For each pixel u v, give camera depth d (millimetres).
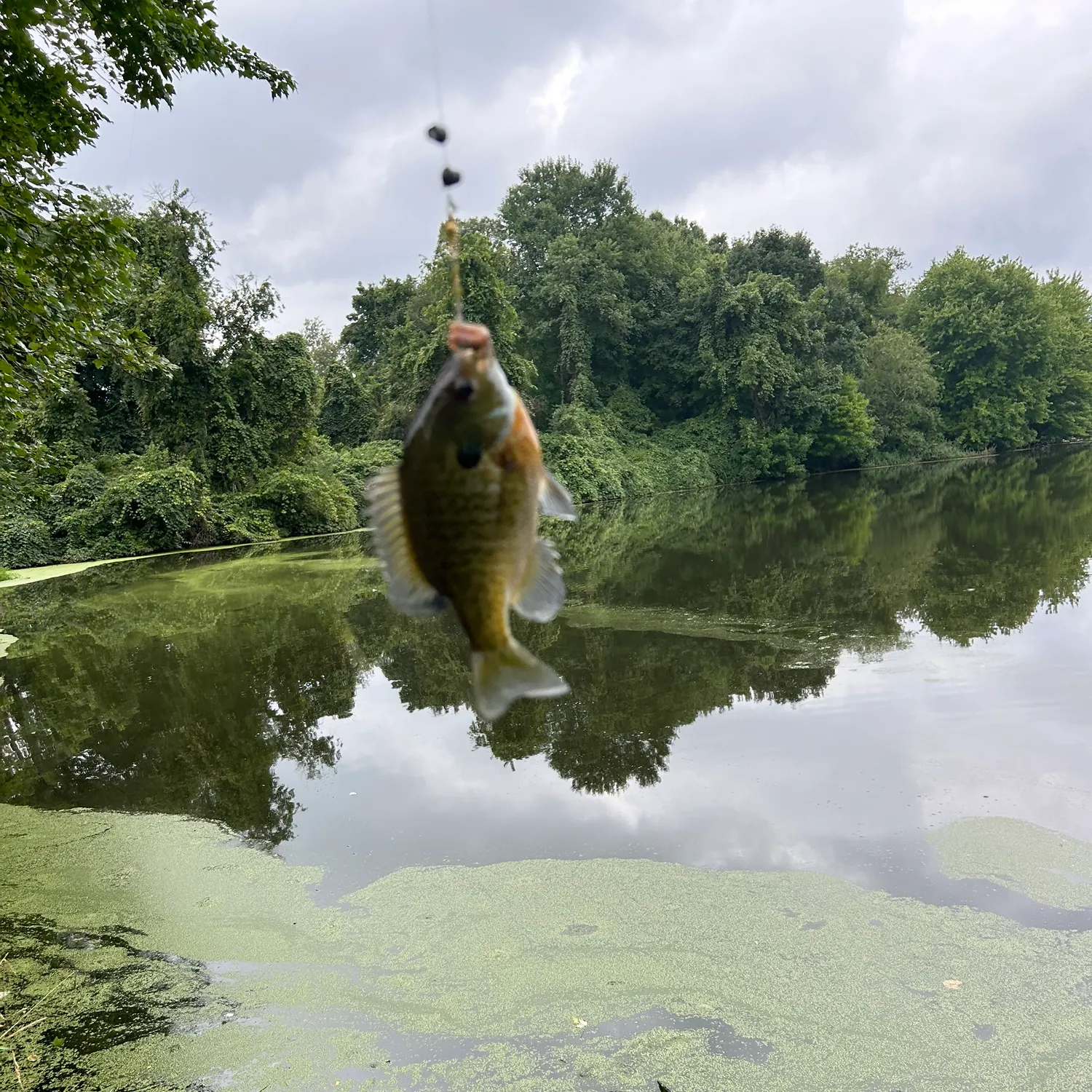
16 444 7535
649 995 4047
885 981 4051
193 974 4398
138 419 27125
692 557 17422
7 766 7934
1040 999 3871
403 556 1481
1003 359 50375
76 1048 3855
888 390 46844
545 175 47062
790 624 11141
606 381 44594
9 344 6508
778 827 5645
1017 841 5270
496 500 1413
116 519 23406
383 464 32531
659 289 44781
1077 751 6562
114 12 5863
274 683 10188
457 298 1455
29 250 5980
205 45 6398
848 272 53562
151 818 6551
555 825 5922
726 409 42188
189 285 25422
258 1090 3564
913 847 5285
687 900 4836
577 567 16844
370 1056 3727
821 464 45594
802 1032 3754
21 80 5754
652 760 6961
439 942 4586
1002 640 9672
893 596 12477
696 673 9281
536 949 4469
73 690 10375
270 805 6656
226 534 25344
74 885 5469
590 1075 3553
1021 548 15688
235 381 27109
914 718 7473
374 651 11438
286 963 4473
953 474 37531
